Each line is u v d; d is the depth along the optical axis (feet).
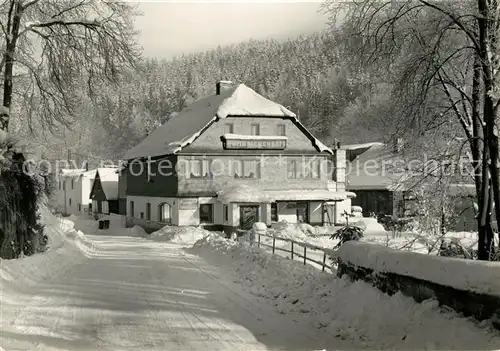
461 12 37.55
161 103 396.57
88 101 66.85
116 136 351.25
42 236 62.13
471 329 20.43
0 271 37.60
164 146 141.59
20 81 63.00
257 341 25.05
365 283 30.37
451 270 22.61
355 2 39.83
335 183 146.72
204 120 135.85
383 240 78.02
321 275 38.40
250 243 75.05
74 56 60.75
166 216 140.97
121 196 189.88
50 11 60.64
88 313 31.09
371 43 41.01
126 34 61.36
